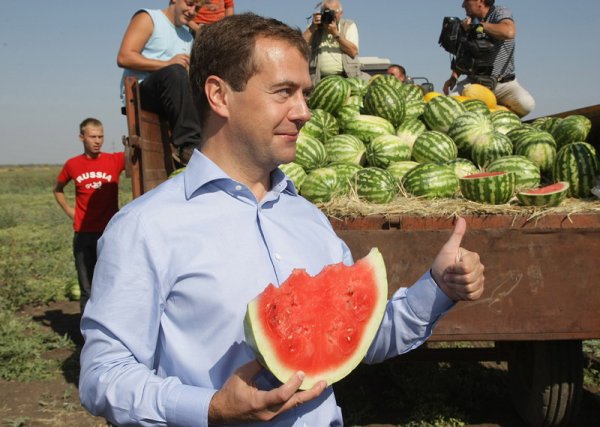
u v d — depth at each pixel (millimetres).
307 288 1672
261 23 1659
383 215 3527
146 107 5102
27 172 85938
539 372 3664
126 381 1507
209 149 1791
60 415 4672
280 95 1656
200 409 1442
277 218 1826
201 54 1716
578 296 3102
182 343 1646
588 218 3350
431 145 4906
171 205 1682
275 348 1549
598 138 5004
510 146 4906
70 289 8656
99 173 6695
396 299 1940
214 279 1624
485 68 8078
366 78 9203
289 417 1689
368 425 4293
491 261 3109
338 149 5047
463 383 4957
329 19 7359
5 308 7895
